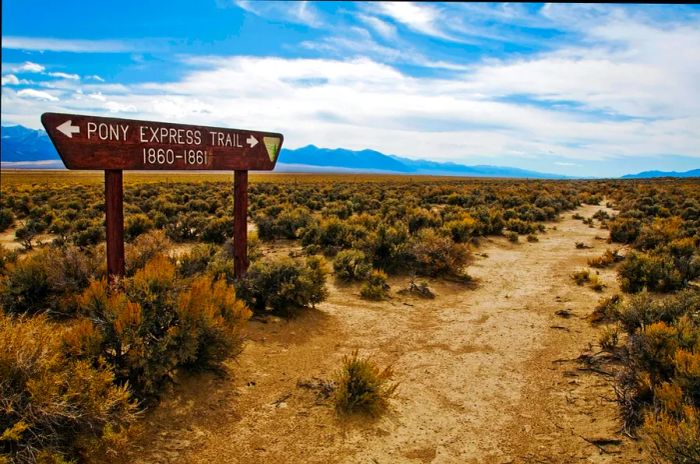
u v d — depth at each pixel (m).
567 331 7.68
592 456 4.17
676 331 5.56
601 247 16.27
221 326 5.46
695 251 11.87
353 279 10.73
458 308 9.07
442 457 4.20
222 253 11.09
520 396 5.40
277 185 49.28
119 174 6.27
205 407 4.84
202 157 7.39
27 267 7.13
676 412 4.27
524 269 12.71
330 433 4.53
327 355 6.50
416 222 17.62
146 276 5.62
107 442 3.72
